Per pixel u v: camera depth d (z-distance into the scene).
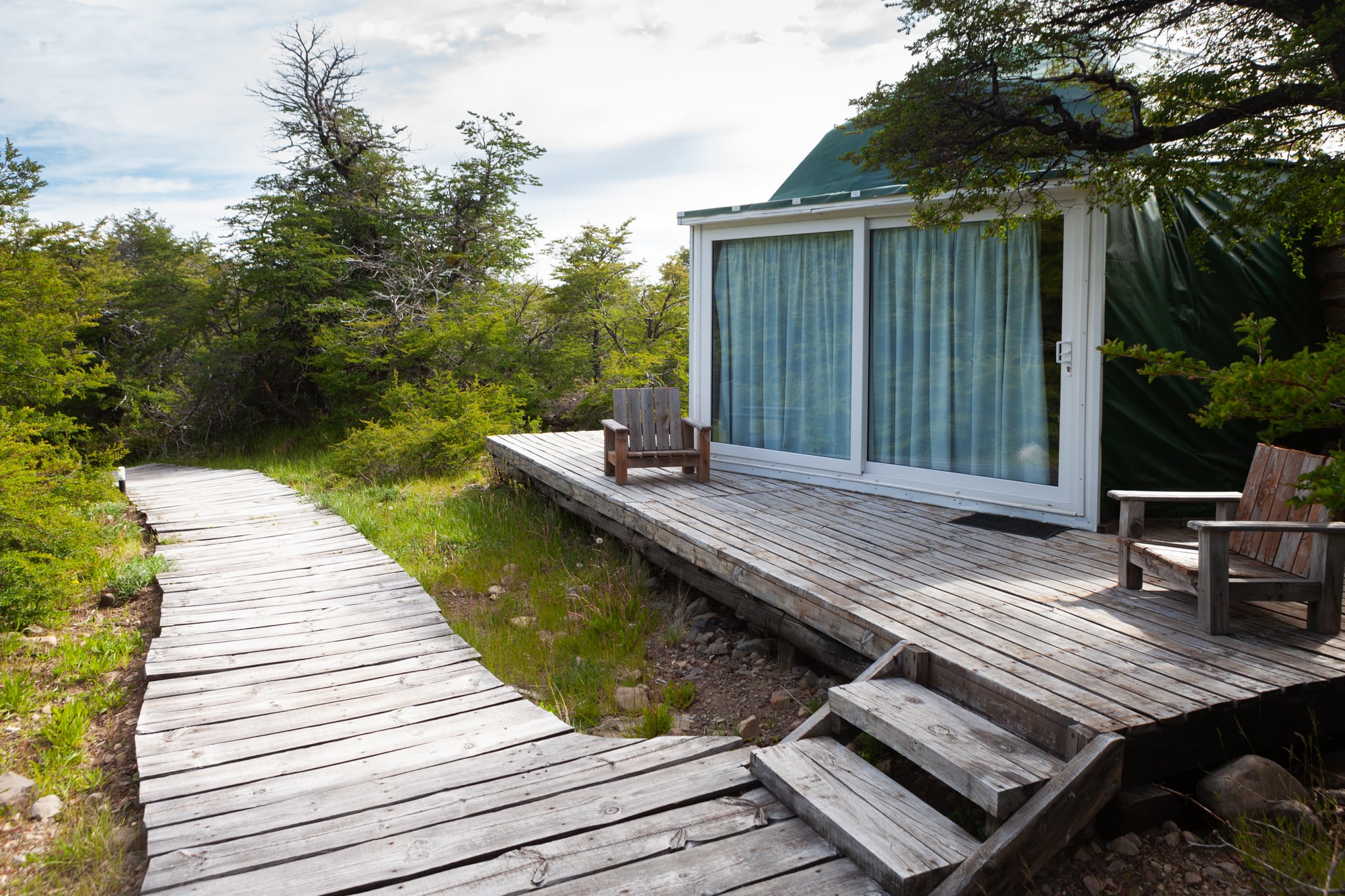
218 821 3.02
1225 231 5.11
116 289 15.89
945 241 6.03
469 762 3.49
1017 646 3.44
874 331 6.50
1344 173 4.36
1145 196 4.87
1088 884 2.53
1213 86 4.50
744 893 2.46
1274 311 6.18
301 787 3.29
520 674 4.77
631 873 2.58
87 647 5.07
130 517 8.91
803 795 2.87
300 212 15.51
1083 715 2.76
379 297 15.12
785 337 7.06
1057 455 5.59
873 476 6.58
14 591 5.29
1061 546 5.04
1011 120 4.89
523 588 6.43
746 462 7.43
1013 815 2.54
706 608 5.64
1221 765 2.95
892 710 3.14
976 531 5.41
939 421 6.18
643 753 3.48
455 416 12.07
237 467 13.45
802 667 4.65
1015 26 4.80
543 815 2.98
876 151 5.23
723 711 4.23
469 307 15.18
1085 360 5.33
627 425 7.33
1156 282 5.57
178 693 4.28
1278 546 3.77
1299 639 3.48
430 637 5.14
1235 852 2.62
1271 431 2.51
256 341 15.04
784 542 5.16
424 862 2.70
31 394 8.30
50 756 3.80
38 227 9.52
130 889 2.84
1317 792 2.86
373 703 4.15
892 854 2.50
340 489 10.41
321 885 2.59
